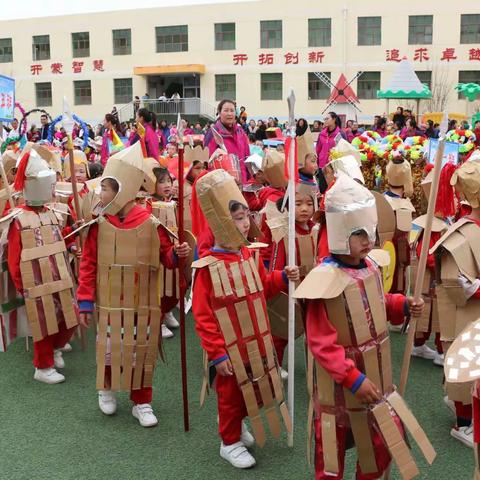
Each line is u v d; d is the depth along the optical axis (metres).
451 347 2.24
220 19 30.64
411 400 4.37
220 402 3.54
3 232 4.71
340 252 2.69
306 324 2.77
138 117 8.08
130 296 3.94
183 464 3.60
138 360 3.98
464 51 28.30
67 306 4.78
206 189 3.34
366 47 29.12
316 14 29.34
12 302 4.93
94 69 32.72
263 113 30.53
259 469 3.53
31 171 4.61
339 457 2.81
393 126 13.92
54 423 4.11
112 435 3.95
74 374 4.95
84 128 10.60
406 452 2.70
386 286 4.88
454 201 4.60
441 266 3.82
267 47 30.22
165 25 31.44
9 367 5.12
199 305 3.39
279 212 4.65
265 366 3.49
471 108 27.83
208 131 6.51
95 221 3.96
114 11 32.09
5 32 33.88
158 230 4.03
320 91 29.88
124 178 3.86
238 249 3.48
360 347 2.71
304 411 4.23
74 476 3.49
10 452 3.75
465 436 3.76
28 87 33.88
